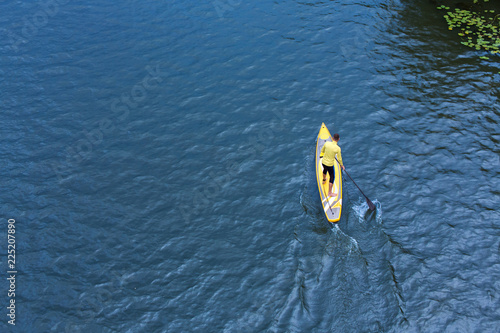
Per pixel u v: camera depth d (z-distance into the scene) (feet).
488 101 46.21
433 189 38.32
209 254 35.24
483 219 35.60
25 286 33.65
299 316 30.60
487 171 39.40
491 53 52.49
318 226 36.32
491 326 29.04
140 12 65.16
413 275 32.27
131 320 31.19
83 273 34.45
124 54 57.31
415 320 29.68
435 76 50.03
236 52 56.95
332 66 53.42
